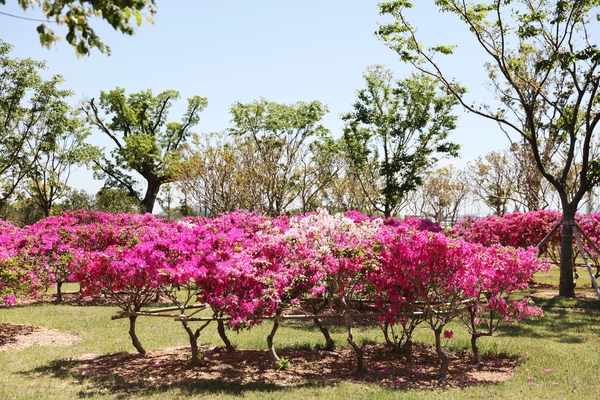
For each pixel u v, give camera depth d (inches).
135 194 1685.5
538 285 704.4
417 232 276.7
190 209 976.9
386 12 628.1
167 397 234.8
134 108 1733.5
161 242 302.8
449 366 298.5
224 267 259.3
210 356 314.8
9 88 971.9
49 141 1043.3
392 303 312.3
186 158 862.5
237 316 257.8
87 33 144.9
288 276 272.7
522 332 390.3
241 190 821.9
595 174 575.2
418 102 831.7
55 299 570.6
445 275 274.5
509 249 304.7
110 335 376.8
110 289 292.7
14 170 1026.7
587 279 771.4
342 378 271.1
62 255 458.6
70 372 274.8
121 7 134.3
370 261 279.3
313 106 1026.1
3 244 431.2
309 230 307.6
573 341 358.6
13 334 370.9
